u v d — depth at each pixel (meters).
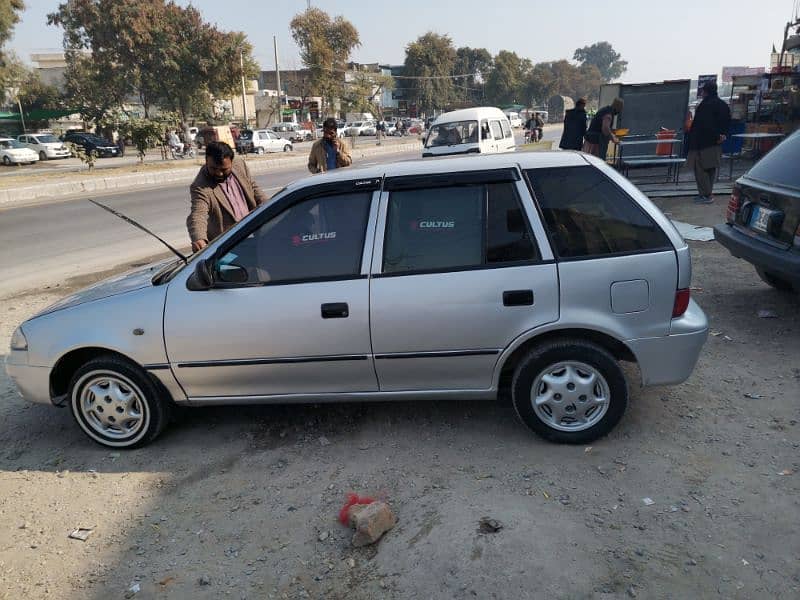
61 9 52.56
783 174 5.02
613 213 3.45
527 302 3.39
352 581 2.68
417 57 94.75
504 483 3.27
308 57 65.50
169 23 51.28
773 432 3.62
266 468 3.61
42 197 19.20
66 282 8.41
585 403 3.50
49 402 3.92
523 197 3.46
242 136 40.72
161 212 14.86
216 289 3.62
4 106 55.22
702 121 10.15
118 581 2.79
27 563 2.94
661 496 3.10
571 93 135.00
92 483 3.58
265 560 2.85
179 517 3.21
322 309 3.50
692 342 3.45
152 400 3.80
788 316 5.41
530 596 2.50
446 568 2.68
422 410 4.13
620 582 2.55
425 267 3.48
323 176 3.76
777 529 2.82
